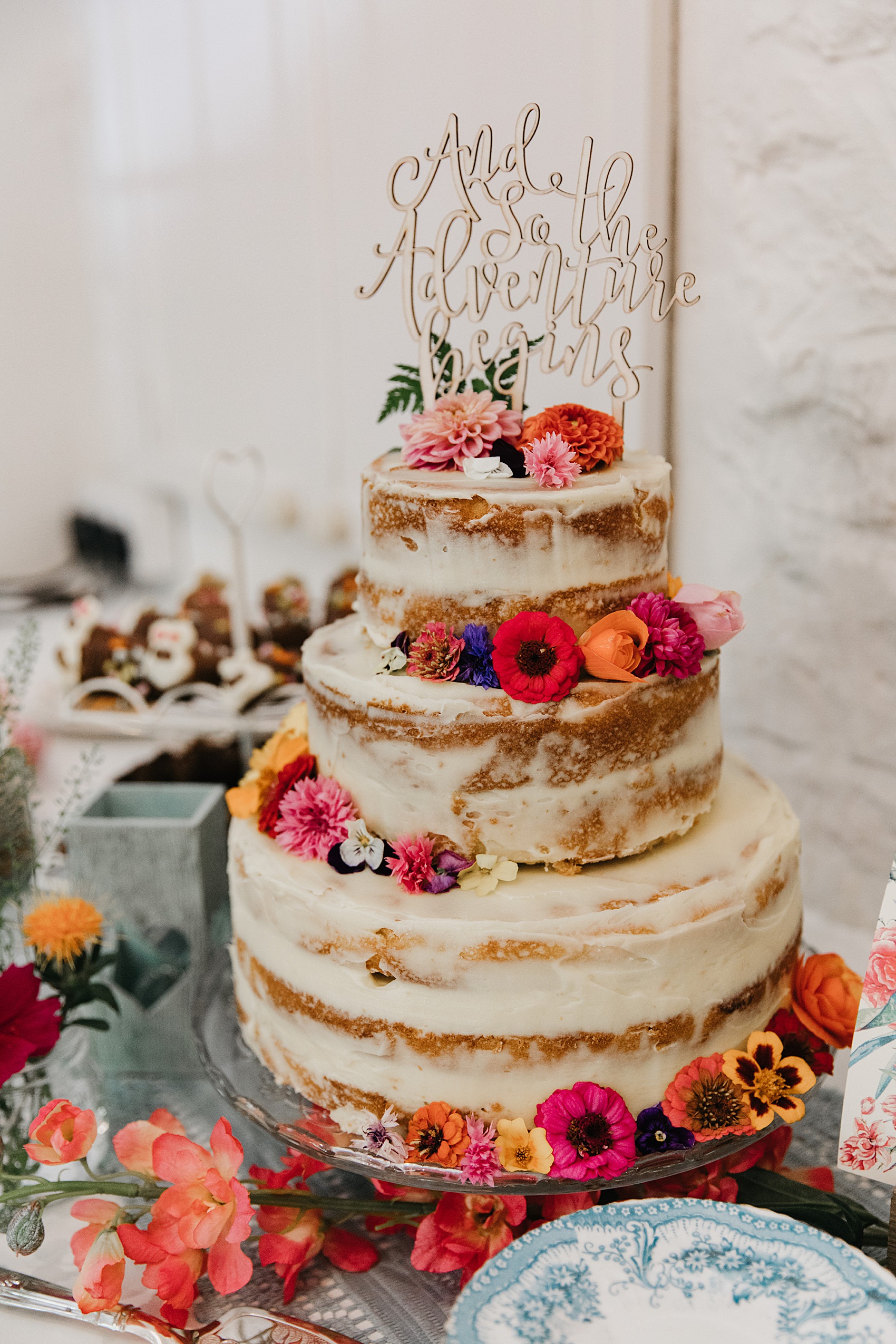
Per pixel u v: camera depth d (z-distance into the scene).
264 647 2.29
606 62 1.88
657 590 1.31
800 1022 1.31
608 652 1.17
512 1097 1.17
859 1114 1.05
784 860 1.29
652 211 1.91
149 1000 1.64
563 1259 0.99
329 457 3.31
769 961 1.26
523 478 1.25
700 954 1.17
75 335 4.37
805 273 1.76
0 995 1.37
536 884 1.21
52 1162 1.19
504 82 2.08
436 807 1.21
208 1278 1.29
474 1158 1.14
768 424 1.88
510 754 1.17
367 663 1.31
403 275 1.33
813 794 1.98
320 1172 1.40
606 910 1.16
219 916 1.72
